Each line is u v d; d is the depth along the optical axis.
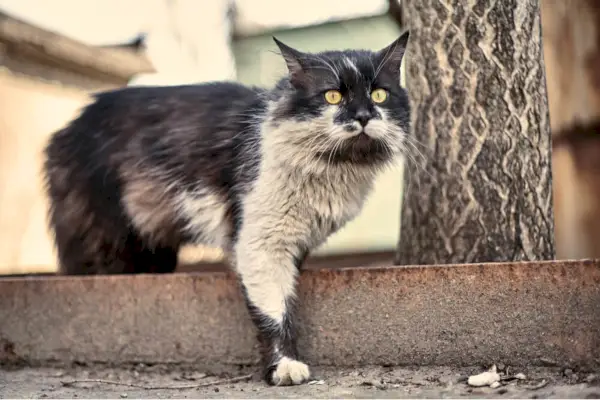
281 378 1.05
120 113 1.23
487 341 1.08
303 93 1.09
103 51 2.34
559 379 1.04
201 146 1.16
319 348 1.11
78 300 1.17
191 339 1.14
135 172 1.20
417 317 1.09
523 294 1.07
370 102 1.08
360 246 2.42
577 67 1.79
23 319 1.18
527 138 1.19
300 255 1.12
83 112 1.26
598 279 1.06
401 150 1.13
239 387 1.06
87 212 1.23
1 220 2.09
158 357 1.15
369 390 1.02
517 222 1.19
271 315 1.08
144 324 1.15
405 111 1.13
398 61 1.12
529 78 1.20
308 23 2.56
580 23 1.78
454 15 1.20
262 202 1.08
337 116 1.07
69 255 1.26
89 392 1.06
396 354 1.10
